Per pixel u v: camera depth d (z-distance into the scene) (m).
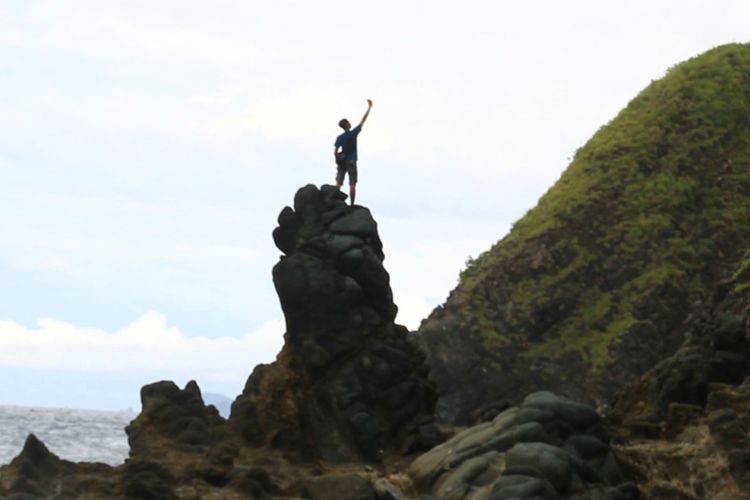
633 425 36.50
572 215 113.00
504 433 31.44
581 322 104.00
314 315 37.72
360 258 38.09
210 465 32.25
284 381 37.03
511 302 106.44
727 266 106.44
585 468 30.25
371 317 38.31
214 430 35.91
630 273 106.88
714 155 117.81
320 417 37.12
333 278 37.91
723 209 112.31
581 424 31.56
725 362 37.09
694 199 113.25
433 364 101.25
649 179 115.75
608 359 98.75
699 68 128.75
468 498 29.69
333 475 31.94
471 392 100.06
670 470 31.69
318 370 37.41
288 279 37.88
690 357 38.06
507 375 100.94
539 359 101.50
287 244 39.00
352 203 39.97
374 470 35.78
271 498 31.28
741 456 30.00
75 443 108.50
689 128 120.44
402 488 32.03
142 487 28.94
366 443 36.91
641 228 110.12
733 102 123.31
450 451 32.12
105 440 118.62
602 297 105.94
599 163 119.38
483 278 108.81
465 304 106.31
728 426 31.17
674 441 34.72
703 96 123.69
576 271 107.94
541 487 28.62
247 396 37.25
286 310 38.00
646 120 123.19
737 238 109.31
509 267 109.56
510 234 115.50
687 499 30.83
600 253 109.06
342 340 37.66
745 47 132.62
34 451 29.33
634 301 103.50
